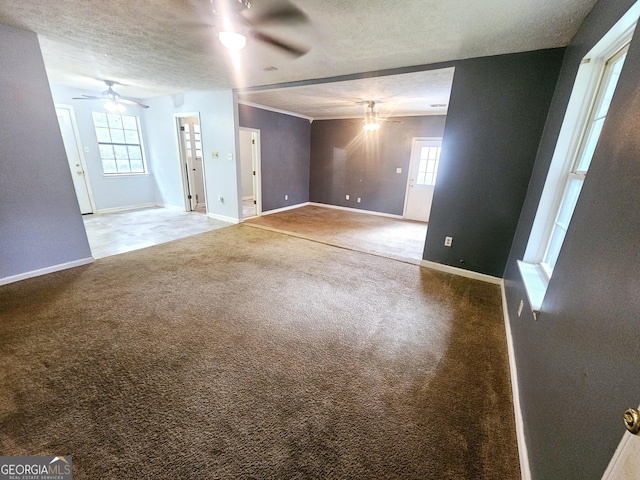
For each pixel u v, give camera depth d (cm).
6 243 269
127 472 118
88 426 137
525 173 279
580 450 85
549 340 130
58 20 223
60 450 125
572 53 216
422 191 619
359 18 202
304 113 657
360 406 154
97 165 562
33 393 153
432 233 343
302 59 292
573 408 94
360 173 689
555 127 225
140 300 252
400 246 436
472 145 297
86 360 179
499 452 132
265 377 171
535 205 236
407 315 246
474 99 286
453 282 314
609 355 80
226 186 530
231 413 146
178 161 594
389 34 228
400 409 153
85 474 117
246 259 358
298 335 212
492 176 295
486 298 280
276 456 127
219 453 127
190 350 192
